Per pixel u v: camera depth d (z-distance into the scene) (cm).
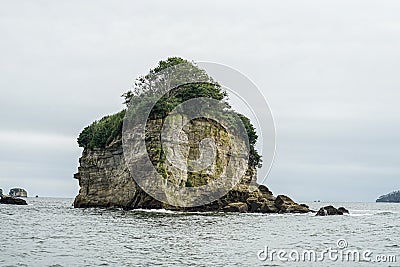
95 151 9744
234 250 3309
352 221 6500
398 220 6762
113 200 9250
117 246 3484
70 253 3122
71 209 8875
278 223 5897
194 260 2883
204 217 6650
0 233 4259
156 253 3152
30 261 2803
